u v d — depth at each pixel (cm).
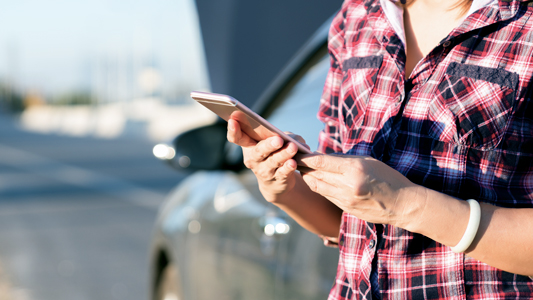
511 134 89
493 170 90
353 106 104
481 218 86
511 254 86
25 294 422
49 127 4294
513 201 91
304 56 199
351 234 102
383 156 97
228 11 217
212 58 229
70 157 1572
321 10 206
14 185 986
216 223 210
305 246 153
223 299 199
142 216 689
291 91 194
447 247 92
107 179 1031
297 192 113
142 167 1222
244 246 185
